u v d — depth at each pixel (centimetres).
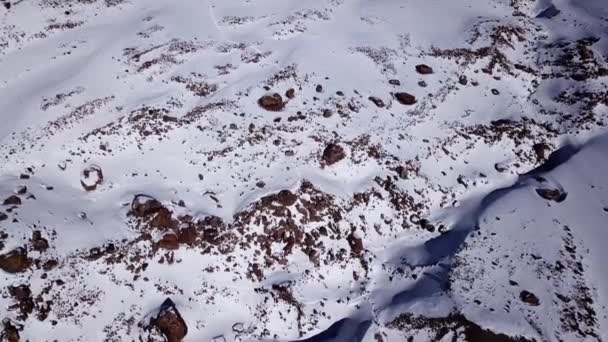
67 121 1148
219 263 988
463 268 1005
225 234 1011
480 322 910
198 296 950
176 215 1016
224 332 929
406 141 1228
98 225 990
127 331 895
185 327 909
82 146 1110
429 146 1233
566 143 1302
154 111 1184
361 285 1027
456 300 950
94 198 1042
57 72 1280
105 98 1209
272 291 979
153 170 1094
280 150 1155
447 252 1052
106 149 1115
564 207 1138
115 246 964
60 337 870
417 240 1098
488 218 1107
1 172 1048
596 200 1151
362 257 1053
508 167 1238
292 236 1035
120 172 1084
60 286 907
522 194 1159
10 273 891
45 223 966
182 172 1098
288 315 964
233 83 1286
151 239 984
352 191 1123
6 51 1323
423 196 1157
